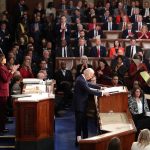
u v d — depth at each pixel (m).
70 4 46.72
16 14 45.72
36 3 49.38
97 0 49.59
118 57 34.06
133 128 21.16
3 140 24.95
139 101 26.72
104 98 23.89
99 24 43.03
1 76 24.36
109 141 17.58
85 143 18.56
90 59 35.66
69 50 37.53
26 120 22.44
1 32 41.19
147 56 36.47
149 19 44.25
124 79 32.66
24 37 40.12
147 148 18.42
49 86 25.73
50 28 42.38
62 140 26.48
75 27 42.16
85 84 24.06
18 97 22.92
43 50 38.00
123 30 40.72
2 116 25.05
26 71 32.38
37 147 22.56
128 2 48.16
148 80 29.17
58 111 31.39
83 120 24.81
